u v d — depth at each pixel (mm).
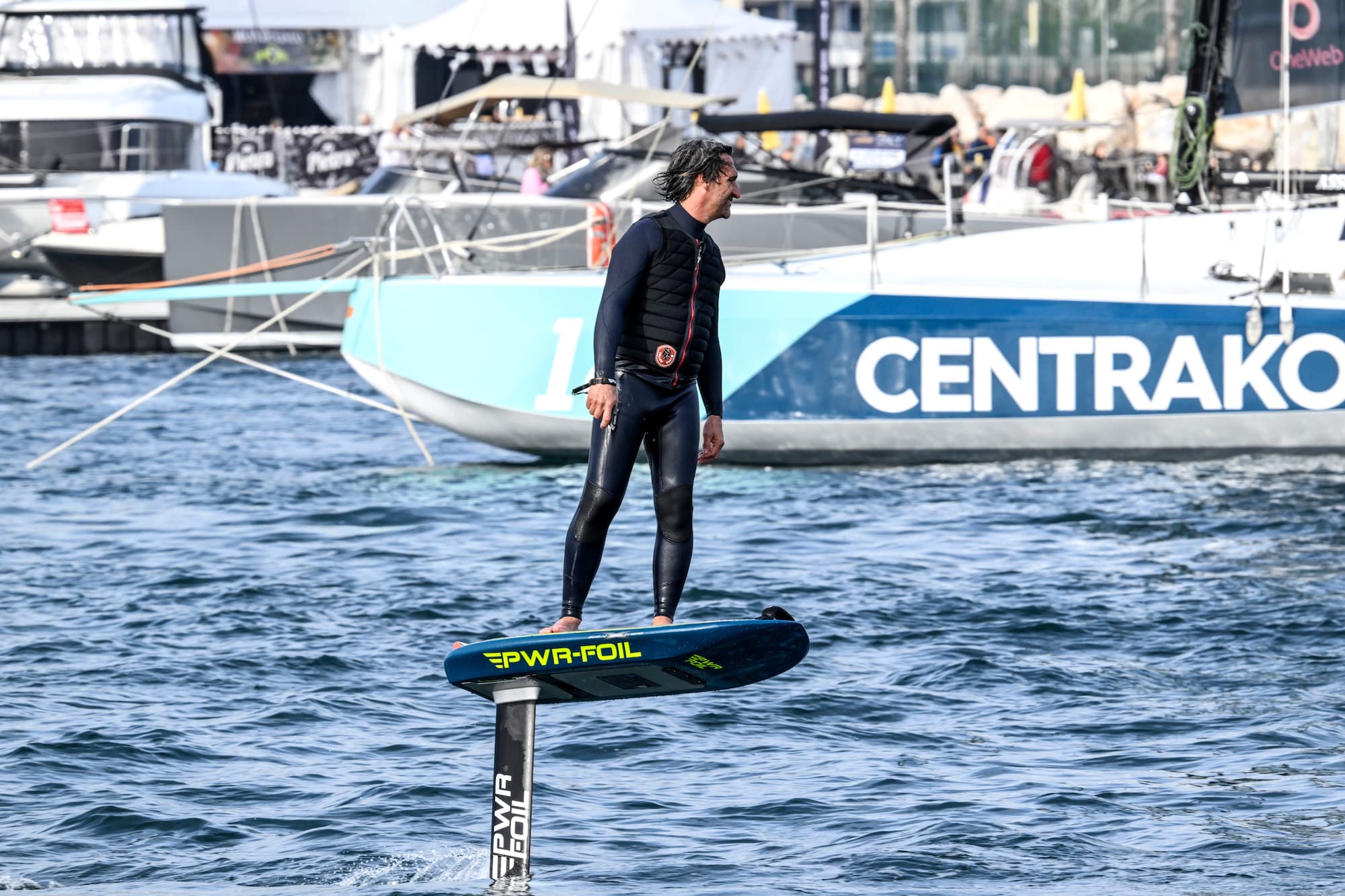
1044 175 93125
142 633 39188
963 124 157875
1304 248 61500
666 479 23938
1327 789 27750
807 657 36938
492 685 23094
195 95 109125
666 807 27500
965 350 61094
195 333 100562
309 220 96375
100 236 102750
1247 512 52688
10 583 44812
